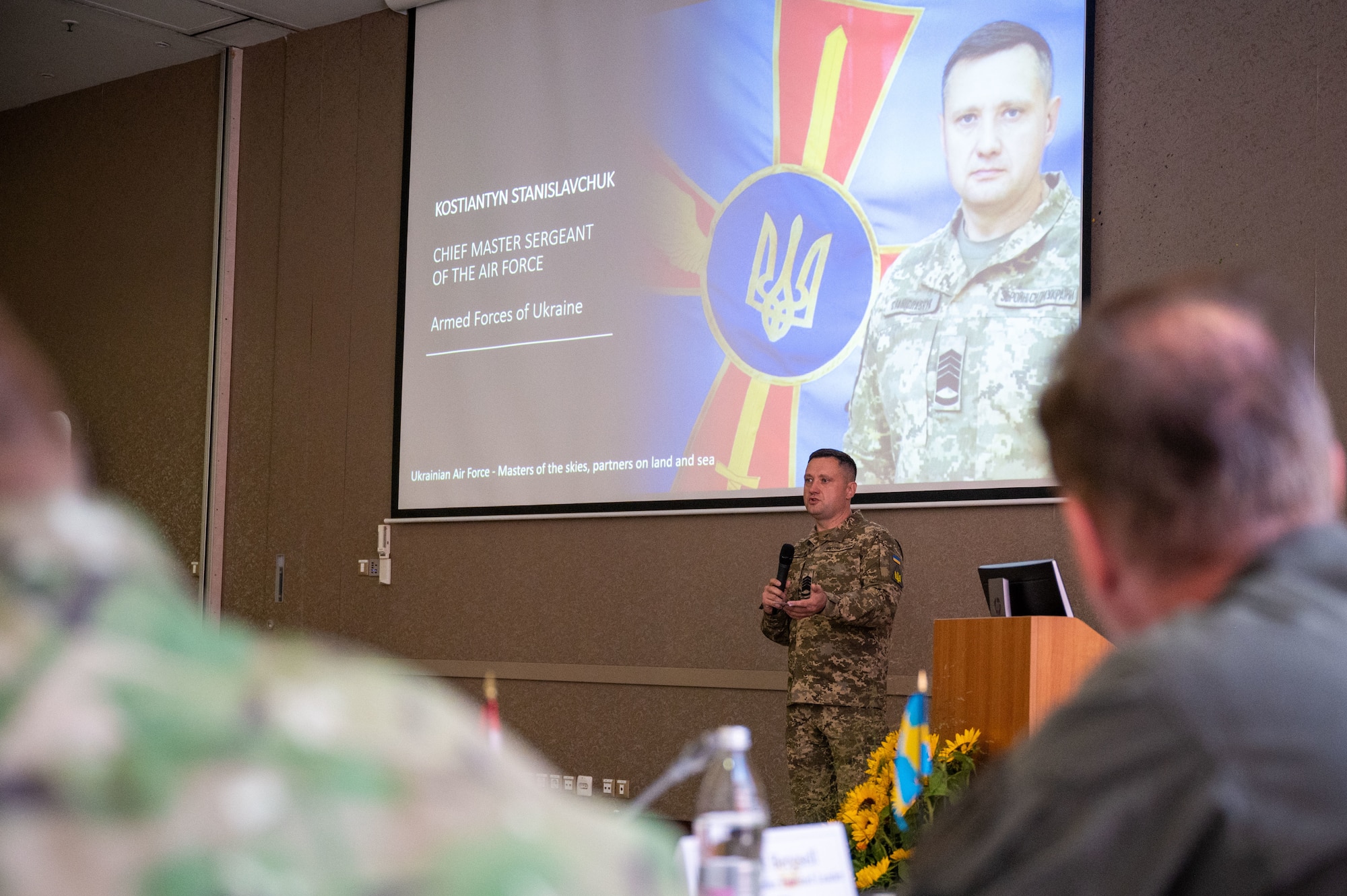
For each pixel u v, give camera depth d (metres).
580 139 6.49
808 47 5.83
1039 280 5.16
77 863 0.32
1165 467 0.84
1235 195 4.81
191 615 0.40
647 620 6.08
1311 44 4.71
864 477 5.48
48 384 0.40
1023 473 5.12
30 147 8.90
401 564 6.90
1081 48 5.14
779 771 5.66
